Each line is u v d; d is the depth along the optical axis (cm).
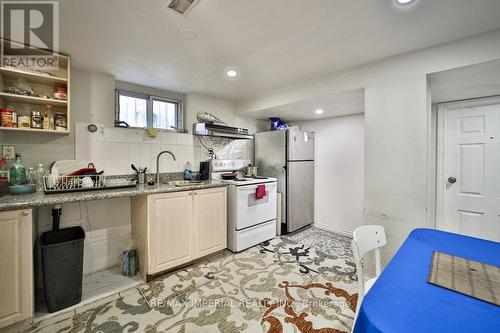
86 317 166
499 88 213
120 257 249
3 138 190
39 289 196
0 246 144
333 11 142
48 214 208
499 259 109
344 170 359
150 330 153
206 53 199
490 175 232
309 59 209
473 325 66
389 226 203
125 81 267
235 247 279
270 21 153
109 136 244
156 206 215
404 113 195
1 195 175
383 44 181
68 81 199
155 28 161
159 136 281
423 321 68
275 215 335
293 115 364
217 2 134
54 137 213
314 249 292
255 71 238
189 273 229
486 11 139
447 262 105
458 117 249
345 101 275
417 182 188
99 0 131
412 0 130
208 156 331
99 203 235
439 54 179
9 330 150
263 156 380
